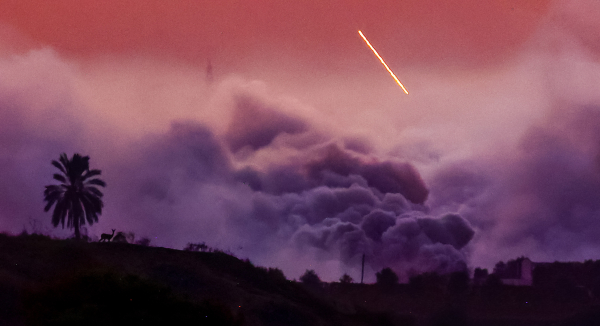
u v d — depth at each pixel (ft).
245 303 135.74
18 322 75.31
